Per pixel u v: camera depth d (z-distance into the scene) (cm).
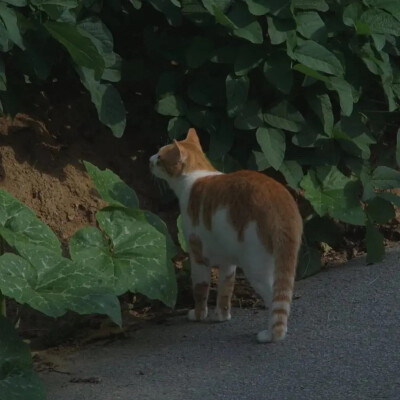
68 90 395
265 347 342
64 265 341
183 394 322
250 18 372
